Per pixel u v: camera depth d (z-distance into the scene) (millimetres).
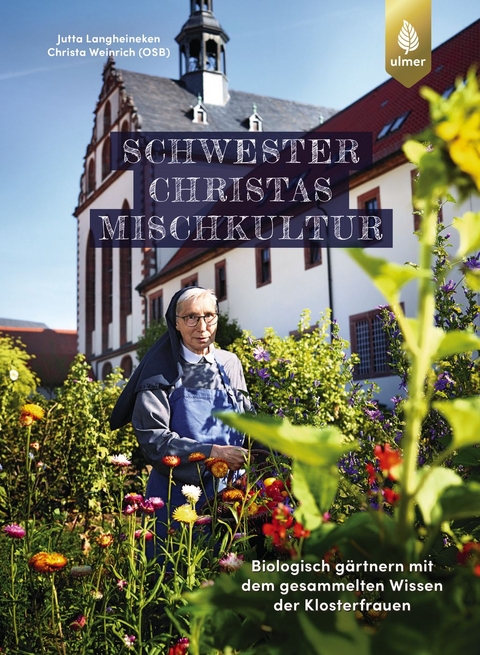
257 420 792
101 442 6863
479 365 3154
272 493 2061
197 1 44312
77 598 2447
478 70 10273
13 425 6484
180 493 3012
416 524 1417
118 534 2500
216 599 947
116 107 42344
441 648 779
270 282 23625
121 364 40500
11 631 2303
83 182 47750
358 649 765
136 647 2000
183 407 3184
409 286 15227
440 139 764
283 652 918
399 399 3596
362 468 3090
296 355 7020
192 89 43406
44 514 4719
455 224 838
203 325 3279
